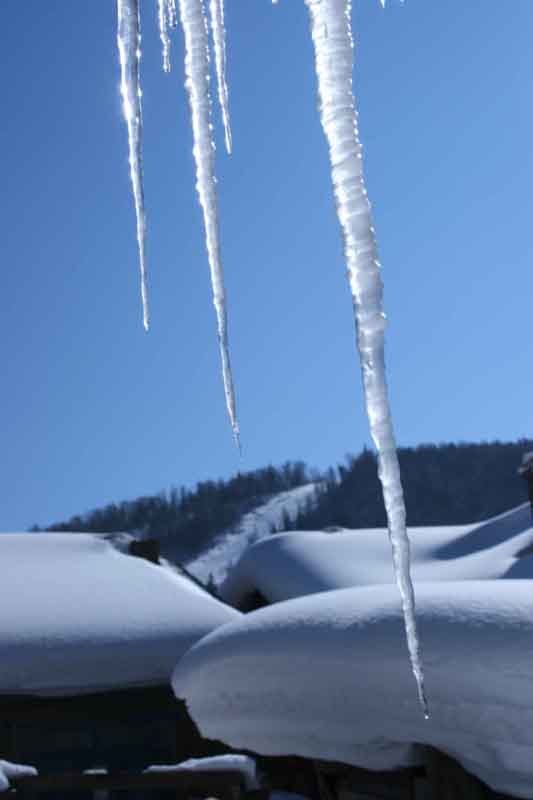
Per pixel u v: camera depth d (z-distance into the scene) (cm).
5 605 1309
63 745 1202
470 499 12862
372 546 1905
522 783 550
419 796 643
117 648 1229
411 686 577
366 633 608
